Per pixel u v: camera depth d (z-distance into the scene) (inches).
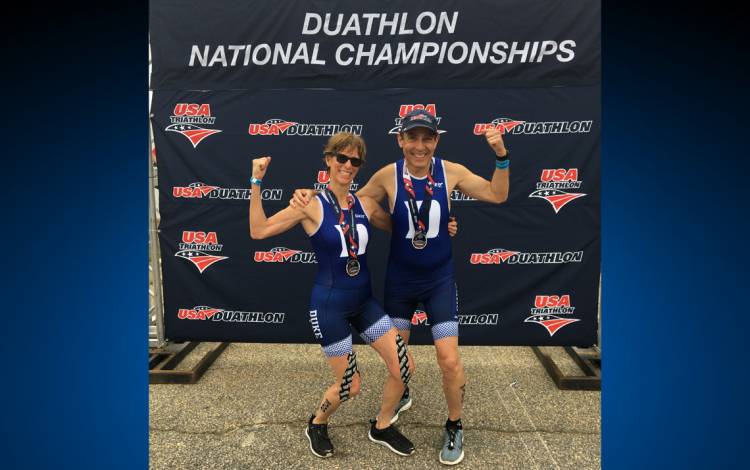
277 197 139.0
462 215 139.1
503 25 131.6
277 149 137.4
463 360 150.1
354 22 132.7
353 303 98.2
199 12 133.9
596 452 105.7
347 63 134.3
